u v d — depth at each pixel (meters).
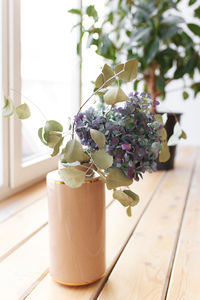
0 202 1.12
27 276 0.69
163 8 1.49
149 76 1.63
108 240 0.86
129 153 0.58
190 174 1.54
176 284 0.67
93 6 1.36
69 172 0.59
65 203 0.64
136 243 0.84
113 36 1.99
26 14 1.44
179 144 2.44
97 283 0.67
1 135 1.11
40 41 1.61
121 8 1.59
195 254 0.79
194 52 1.49
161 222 0.98
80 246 0.64
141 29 1.46
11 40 1.09
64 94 1.76
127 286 0.66
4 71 1.08
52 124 0.64
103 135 0.56
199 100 2.37
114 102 0.56
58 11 1.67
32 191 1.25
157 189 1.30
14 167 1.16
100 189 0.66
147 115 0.63
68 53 1.72
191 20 2.24
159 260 0.76
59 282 0.66
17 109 0.66
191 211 1.07
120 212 1.06
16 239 0.86
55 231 0.65
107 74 0.62
